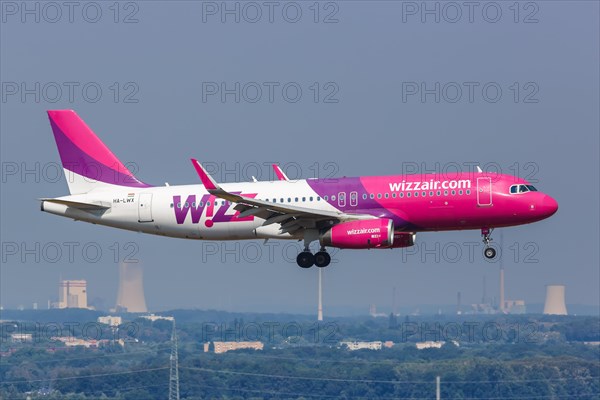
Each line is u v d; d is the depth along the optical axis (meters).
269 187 186.38
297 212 177.50
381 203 181.00
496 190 178.50
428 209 179.88
